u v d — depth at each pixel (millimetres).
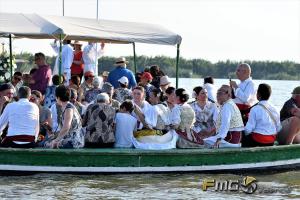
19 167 12461
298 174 13680
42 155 12469
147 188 11844
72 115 12820
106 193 11398
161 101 15000
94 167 12680
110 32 16016
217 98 13664
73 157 12586
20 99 12867
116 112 13789
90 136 13133
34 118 12820
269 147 13664
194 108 13859
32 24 15242
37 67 16672
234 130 13562
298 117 14219
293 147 14062
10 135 12711
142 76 16156
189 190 11789
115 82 17031
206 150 13141
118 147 13359
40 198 10930
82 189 11633
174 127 13492
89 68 18906
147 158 12891
